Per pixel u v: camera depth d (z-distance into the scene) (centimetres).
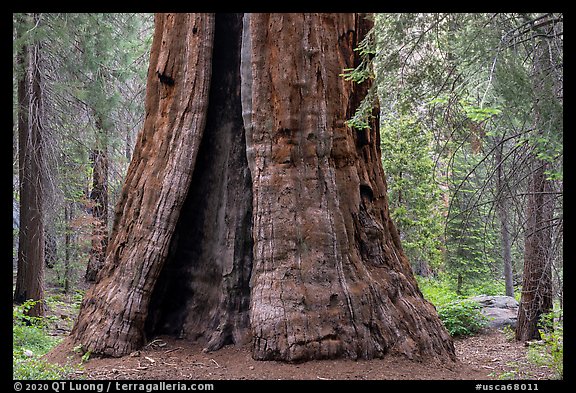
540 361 905
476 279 2202
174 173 775
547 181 940
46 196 1540
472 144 927
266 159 738
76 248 2016
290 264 704
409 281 815
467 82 619
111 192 2233
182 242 795
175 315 785
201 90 788
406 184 1931
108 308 750
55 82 1550
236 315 759
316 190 732
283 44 747
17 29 1411
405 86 701
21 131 1511
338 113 769
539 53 712
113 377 656
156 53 845
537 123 657
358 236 770
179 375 661
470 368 741
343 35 790
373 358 693
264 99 745
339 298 700
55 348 778
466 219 960
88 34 1605
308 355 670
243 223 778
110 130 1822
